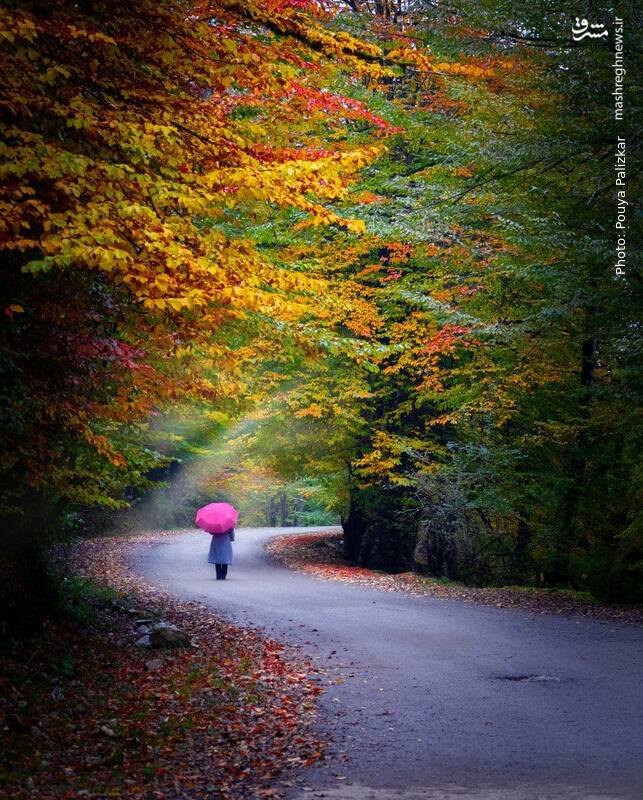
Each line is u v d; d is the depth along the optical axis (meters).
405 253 19.78
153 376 9.54
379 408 24.80
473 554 22.62
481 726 7.89
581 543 19.92
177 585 19.41
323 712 8.45
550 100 15.13
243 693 9.21
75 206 7.33
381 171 19.69
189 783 6.28
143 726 7.86
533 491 20.52
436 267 20.05
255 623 14.09
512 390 20.14
